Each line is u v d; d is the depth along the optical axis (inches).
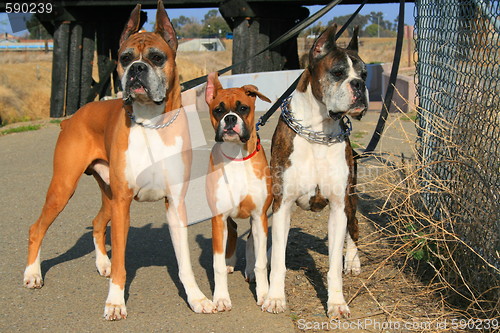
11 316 161.6
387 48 1966.0
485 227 159.6
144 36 159.9
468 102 180.9
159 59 157.2
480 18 175.9
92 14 629.3
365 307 166.4
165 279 191.3
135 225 254.4
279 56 615.8
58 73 623.2
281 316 159.9
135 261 210.1
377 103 721.6
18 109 909.2
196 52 1611.7
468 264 168.4
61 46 618.5
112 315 157.6
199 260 209.8
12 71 1220.5
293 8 624.4
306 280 187.8
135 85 150.9
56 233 242.8
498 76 163.6
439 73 216.8
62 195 182.2
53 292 180.1
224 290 164.6
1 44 1694.1
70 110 634.8
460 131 181.6
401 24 208.7
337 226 163.5
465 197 173.2
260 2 565.6
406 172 202.1
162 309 166.2
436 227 175.6
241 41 576.7
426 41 230.7
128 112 160.6
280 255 164.6
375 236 220.1
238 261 210.4
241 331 150.4
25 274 184.4
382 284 182.2
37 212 275.7
